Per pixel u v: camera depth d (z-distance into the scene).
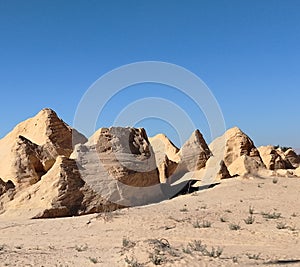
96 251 12.93
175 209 20.05
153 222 17.03
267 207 19.78
